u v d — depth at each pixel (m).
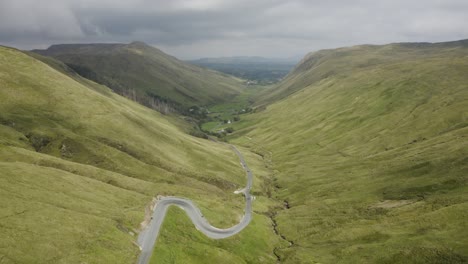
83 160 173.62
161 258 93.56
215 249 111.88
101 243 86.94
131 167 180.38
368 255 115.94
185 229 119.50
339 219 155.00
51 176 118.44
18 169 114.00
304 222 160.25
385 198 164.62
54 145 176.88
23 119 188.88
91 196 114.94
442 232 117.00
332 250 127.81
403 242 116.88
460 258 100.50
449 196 143.38
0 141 155.88
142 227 107.81
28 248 74.88
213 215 139.62
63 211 94.88
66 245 80.69
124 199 122.94
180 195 149.50
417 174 177.38
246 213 161.75
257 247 130.88
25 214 86.75
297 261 123.12
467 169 162.12
